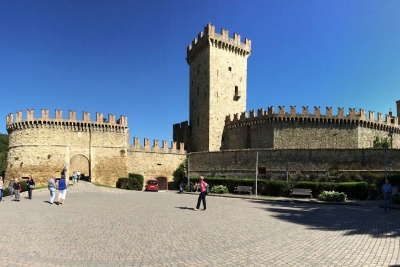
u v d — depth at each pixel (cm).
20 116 5372
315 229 1541
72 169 6256
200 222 1705
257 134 6109
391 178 3938
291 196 3944
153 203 2759
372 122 5931
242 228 1545
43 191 3931
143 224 1611
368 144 5853
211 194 4244
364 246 1184
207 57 6788
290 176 4584
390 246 1179
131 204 2634
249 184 4453
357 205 2983
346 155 4344
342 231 1488
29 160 5225
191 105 7406
